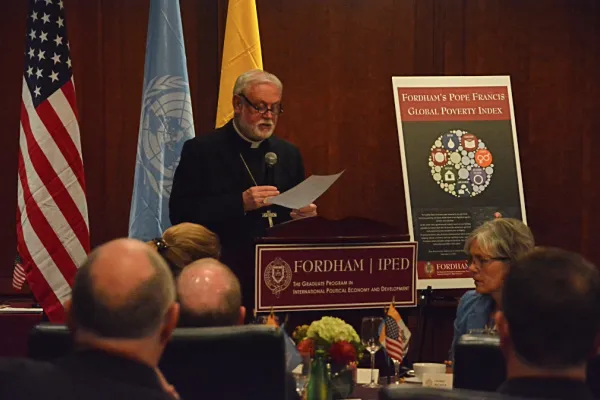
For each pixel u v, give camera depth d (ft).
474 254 19.92
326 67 32.99
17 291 32.14
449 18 33.30
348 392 16.16
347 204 33.19
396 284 18.04
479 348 12.15
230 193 23.89
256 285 17.30
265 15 32.73
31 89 26.55
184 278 13.14
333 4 32.96
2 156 32.27
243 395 11.64
